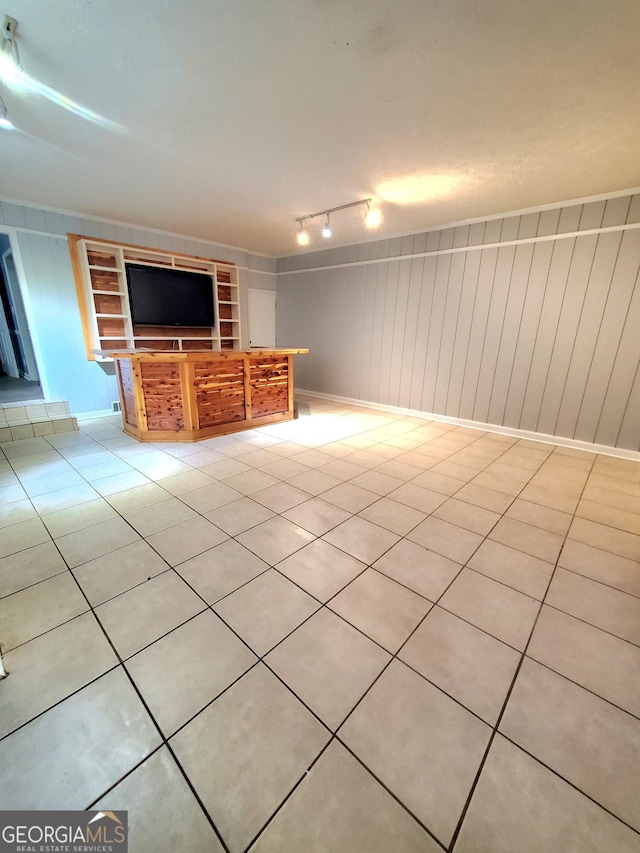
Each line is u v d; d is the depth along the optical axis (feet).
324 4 4.81
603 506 8.60
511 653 4.64
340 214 13.73
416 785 3.24
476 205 12.35
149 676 4.19
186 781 3.22
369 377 18.58
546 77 6.09
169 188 11.30
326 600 5.43
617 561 6.56
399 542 6.96
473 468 10.78
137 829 2.91
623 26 4.99
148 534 7.01
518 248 12.92
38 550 6.47
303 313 21.16
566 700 4.06
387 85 6.37
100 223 14.52
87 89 6.56
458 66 5.87
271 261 21.79
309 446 12.46
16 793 3.12
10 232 12.62
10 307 21.08
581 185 10.50
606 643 4.84
